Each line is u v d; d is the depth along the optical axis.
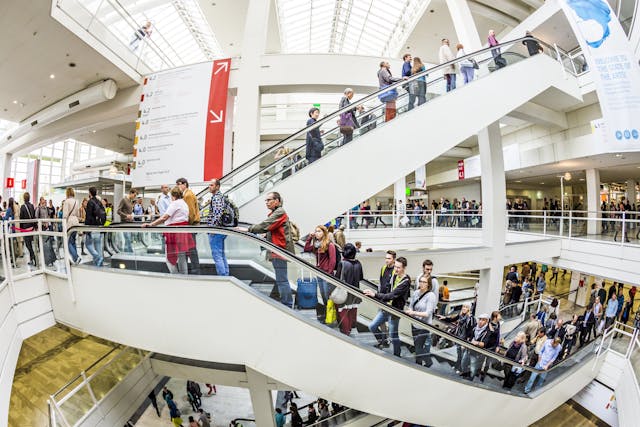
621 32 8.00
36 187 11.28
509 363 5.57
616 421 7.86
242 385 6.02
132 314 4.28
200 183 8.41
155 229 4.11
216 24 16.31
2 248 4.36
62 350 8.39
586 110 12.12
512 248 10.02
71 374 7.32
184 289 4.01
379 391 4.26
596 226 9.69
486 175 9.97
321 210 5.91
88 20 8.93
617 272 8.99
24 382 6.93
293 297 3.96
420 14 14.68
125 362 6.99
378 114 6.29
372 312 4.25
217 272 4.01
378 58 9.52
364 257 7.72
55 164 28.81
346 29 20.22
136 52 11.08
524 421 6.20
